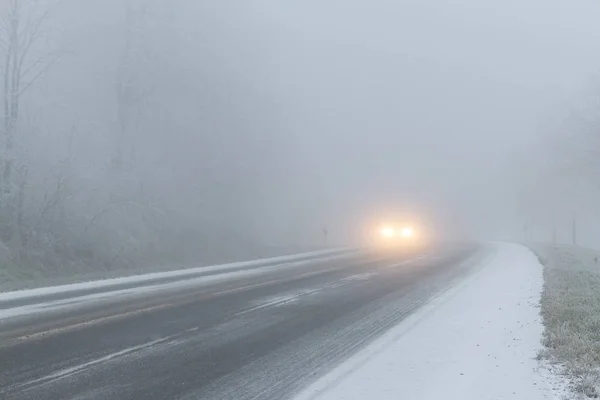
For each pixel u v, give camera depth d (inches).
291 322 409.1
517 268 819.4
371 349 325.7
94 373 270.1
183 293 541.6
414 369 280.2
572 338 316.8
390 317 430.6
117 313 427.2
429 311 455.2
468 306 475.2
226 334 364.8
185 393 243.6
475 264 906.7
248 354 313.0
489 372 271.4
